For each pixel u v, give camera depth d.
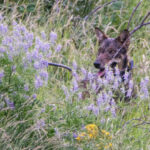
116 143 8.68
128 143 9.28
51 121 8.88
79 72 12.26
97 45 14.85
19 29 9.19
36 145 8.23
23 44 8.77
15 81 8.54
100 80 9.46
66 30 15.05
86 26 15.77
